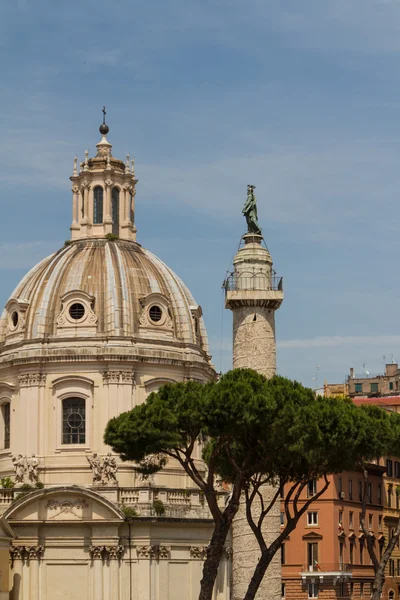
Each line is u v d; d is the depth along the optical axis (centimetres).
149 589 13862
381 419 10962
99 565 13888
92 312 14962
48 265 15688
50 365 14788
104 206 16012
